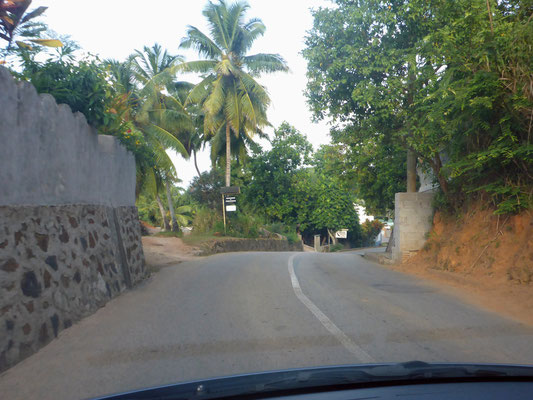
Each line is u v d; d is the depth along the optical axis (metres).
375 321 5.99
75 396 3.50
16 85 5.45
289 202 38.56
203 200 31.22
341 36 13.59
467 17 8.98
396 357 4.42
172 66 26.77
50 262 5.79
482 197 10.94
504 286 8.28
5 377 3.99
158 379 3.84
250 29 27.69
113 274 8.18
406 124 12.69
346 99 14.27
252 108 26.14
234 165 37.31
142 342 5.00
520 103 8.16
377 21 12.56
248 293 8.15
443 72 10.06
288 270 11.89
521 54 8.14
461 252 10.78
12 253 4.95
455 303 7.29
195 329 5.56
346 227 46.12
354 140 15.31
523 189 9.27
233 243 25.33
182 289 8.63
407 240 13.88
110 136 9.55
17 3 6.62
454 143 10.86
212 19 26.98
